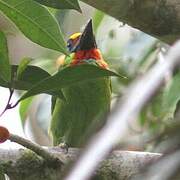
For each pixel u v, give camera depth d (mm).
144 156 4273
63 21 7398
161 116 5398
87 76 3482
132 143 970
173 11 3943
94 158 893
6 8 3898
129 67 7875
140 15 3963
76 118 7180
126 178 4285
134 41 8047
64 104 7129
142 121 5016
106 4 3938
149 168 928
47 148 4391
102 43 8625
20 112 7332
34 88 3574
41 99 8883
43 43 3965
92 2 3965
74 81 3537
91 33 7965
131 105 909
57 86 3586
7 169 4355
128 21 4039
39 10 3859
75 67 3381
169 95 4070
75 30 8594
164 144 986
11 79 3914
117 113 909
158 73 927
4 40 3785
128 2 3910
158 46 7410
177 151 935
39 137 9086
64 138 7289
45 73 3975
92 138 907
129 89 936
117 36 8383
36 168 4324
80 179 881
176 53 942
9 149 4367
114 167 4266
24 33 3979
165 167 916
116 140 896
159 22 3977
